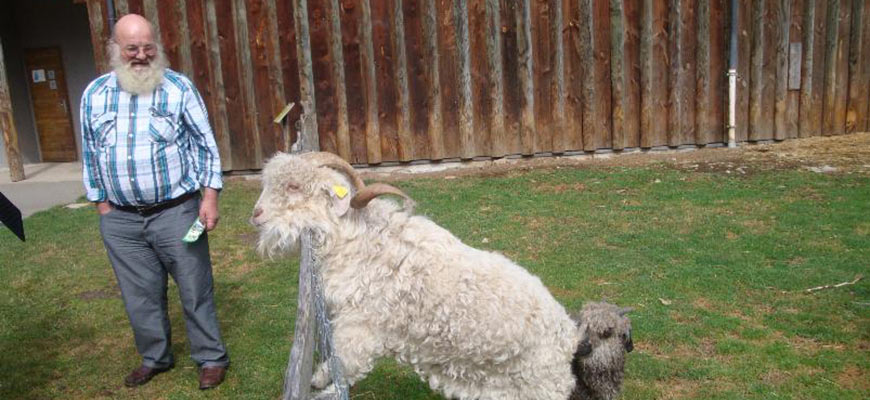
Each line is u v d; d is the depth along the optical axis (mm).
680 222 8047
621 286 6262
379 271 3406
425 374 3551
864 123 12367
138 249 4738
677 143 11852
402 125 11281
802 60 11953
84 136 4527
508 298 3350
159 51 4488
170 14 10844
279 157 3592
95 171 4578
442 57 11195
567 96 11570
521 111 11477
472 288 3334
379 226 3488
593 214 8492
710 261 6777
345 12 10953
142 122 4449
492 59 11227
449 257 3404
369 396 4668
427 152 11453
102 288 6906
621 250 7215
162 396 4836
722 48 11695
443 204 9195
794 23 11812
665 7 11453
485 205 9133
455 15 11047
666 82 11695
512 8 11156
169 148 4535
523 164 11469
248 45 10969
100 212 4688
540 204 9031
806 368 4816
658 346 5188
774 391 4523
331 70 11078
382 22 11023
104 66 10992
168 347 5082
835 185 9391
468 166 11562
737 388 4590
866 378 4668
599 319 3912
